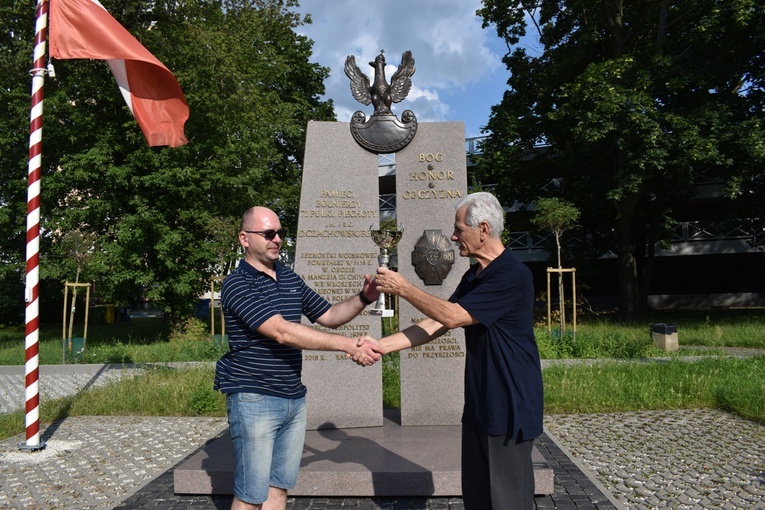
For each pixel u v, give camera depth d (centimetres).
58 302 2791
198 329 1792
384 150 619
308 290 351
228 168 1916
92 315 2848
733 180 1736
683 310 2834
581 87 1786
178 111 746
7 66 1714
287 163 2720
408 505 430
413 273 610
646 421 691
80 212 1678
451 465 459
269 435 301
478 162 2288
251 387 298
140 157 1700
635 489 471
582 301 2431
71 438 649
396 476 442
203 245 1806
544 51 2292
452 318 274
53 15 670
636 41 2159
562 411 750
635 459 548
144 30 1784
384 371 903
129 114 1722
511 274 280
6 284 2630
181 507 432
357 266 614
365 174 622
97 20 677
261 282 312
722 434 629
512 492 273
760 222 2153
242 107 1895
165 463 555
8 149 1734
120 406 787
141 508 431
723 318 2170
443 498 442
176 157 1747
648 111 1692
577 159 2175
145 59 685
